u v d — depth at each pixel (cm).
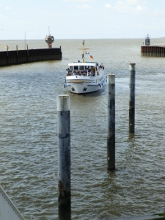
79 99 3591
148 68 6850
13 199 1345
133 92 2120
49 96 3712
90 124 2503
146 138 2133
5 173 1590
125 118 2675
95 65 4053
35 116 2739
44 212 1256
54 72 6394
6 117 2692
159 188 1441
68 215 1092
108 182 1496
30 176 1562
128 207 1289
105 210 1269
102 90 4166
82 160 1758
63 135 1009
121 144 2020
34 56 9212
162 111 2914
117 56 11194
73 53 13938
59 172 1048
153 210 1266
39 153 1867
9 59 8050
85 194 1386
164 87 4294
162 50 10738
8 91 4041
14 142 2055
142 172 1608
